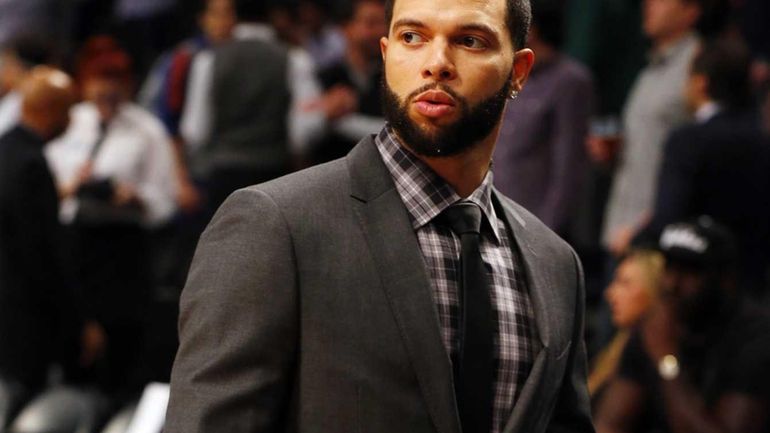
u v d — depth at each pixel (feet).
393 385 21.54
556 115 57.00
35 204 54.95
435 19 22.16
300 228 22.04
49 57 71.20
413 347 21.63
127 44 84.94
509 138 57.31
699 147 51.24
